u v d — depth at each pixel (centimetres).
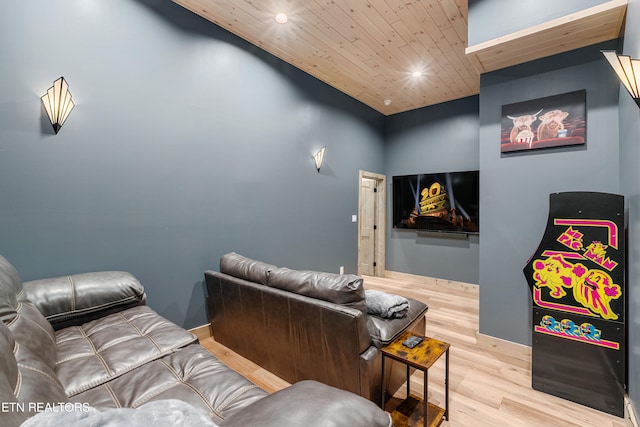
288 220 368
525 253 241
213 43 286
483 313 262
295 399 81
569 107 221
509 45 213
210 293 259
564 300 195
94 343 154
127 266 233
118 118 227
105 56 220
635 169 162
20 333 114
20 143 187
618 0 170
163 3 251
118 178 227
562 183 225
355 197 482
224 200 297
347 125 459
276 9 263
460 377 216
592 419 175
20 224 188
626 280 186
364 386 154
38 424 52
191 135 271
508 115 246
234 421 72
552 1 206
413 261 512
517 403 188
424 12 266
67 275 204
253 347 222
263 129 334
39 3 193
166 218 255
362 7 260
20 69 186
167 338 160
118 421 57
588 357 187
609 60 119
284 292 190
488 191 258
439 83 413
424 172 504
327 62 358
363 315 157
